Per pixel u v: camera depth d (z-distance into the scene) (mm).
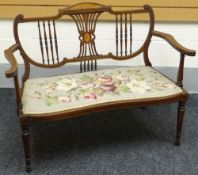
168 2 2326
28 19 1954
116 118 2320
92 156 1938
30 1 2328
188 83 2623
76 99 1766
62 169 1837
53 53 2285
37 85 1908
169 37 2031
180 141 2055
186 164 1863
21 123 1674
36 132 2162
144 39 2475
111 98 1783
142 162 1884
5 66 2588
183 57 1898
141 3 2330
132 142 2061
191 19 2375
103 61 2553
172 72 2592
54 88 1868
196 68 2568
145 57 2215
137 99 1795
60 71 2598
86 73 2059
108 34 2463
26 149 1757
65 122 2271
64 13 1992
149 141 2068
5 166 1855
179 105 1905
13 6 2346
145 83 1923
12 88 2682
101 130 2186
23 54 1998
